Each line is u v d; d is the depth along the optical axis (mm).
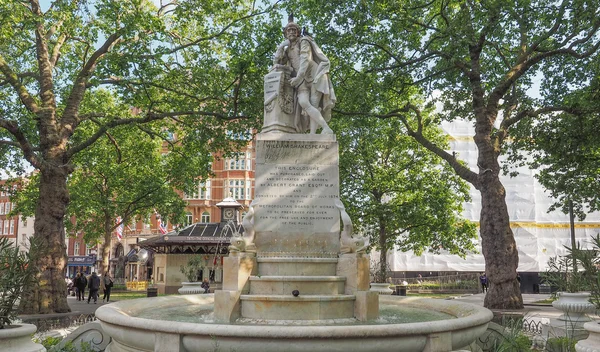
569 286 11891
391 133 29688
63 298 19484
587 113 22203
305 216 9789
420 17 24531
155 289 25625
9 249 6293
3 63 21312
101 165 40000
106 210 41406
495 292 20188
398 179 35844
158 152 43875
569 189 27141
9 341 5520
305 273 9227
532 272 44281
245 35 23609
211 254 39969
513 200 45375
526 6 20344
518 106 25594
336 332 6047
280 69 10961
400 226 35812
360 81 23188
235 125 25312
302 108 10781
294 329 6051
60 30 22656
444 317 9383
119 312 8141
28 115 23375
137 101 23891
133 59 21234
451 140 45875
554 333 11008
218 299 8844
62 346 9055
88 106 34719
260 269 9266
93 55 22578
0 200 79250
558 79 24172
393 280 45750
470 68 22828
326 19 23047
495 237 20609
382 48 23781
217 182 64000
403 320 8906
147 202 40375
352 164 35562
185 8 23984
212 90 24156
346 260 9141
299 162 10008
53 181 20375
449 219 35750
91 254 69000
